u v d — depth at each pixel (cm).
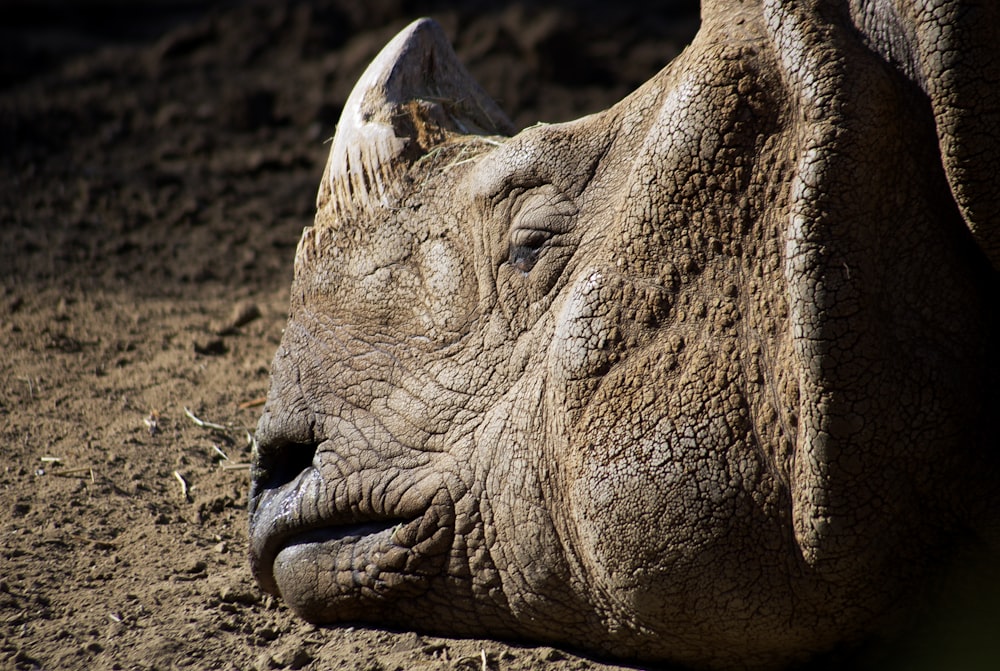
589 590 682
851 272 584
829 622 629
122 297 1611
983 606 622
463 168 780
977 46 564
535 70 2633
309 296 834
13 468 1078
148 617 814
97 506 1004
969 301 608
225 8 2997
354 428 782
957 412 598
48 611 822
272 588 836
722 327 630
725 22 655
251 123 2425
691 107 637
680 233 644
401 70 843
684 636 655
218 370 1363
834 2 623
